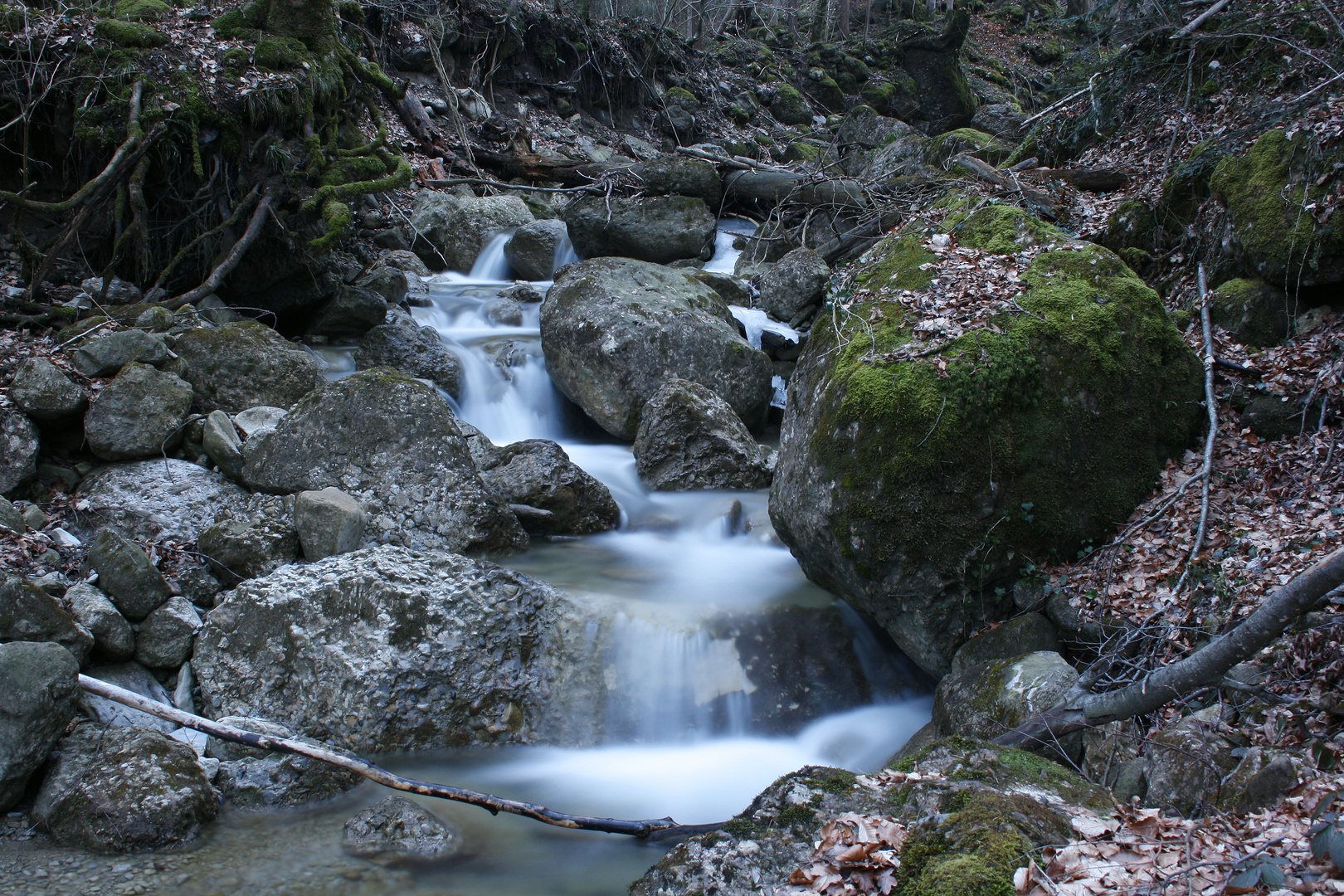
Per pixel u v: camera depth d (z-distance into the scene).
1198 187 8.64
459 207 13.63
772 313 11.02
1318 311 7.23
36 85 8.56
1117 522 5.89
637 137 21.00
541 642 5.69
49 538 6.07
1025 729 4.68
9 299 8.01
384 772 4.45
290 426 7.14
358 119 10.59
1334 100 7.74
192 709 5.49
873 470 5.50
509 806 4.34
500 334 10.55
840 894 3.06
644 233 12.85
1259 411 6.50
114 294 8.75
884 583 5.55
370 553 5.75
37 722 4.32
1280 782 3.55
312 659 5.35
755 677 5.83
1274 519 5.53
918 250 7.21
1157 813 3.40
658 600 6.10
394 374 7.32
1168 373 6.41
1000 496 5.54
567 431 10.03
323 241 8.48
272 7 9.46
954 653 5.62
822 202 12.70
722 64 25.84
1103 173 10.51
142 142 8.30
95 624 5.31
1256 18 10.09
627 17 22.75
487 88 18.53
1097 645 5.27
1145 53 11.26
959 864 3.00
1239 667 4.59
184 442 7.33
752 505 7.90
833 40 29.73
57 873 3.94
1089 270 6.59
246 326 8.19
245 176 9.07
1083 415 5.90
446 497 6.91
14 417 6.69
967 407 5.51
